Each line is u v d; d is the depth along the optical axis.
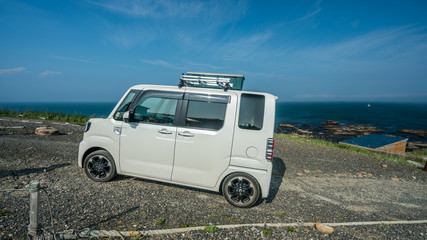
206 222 3.24
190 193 4.27
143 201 3.76
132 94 4.39
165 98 4.18
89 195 3.79
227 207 3.81
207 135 3.87
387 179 6.62
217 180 3.86
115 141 4.30
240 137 3.76
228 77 4.34
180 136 3.98
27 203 3.28
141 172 4.20
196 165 3.92
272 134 3.69
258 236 2.96
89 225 2.87
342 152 10.20
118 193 3.98
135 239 2.63
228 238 2.85
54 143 7.57
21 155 5.85
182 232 2.89
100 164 4.43
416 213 4.27
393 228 3.49
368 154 10.61
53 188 3.96
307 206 4.20
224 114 3.87
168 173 4.05
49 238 2.38
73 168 5.17
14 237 2.43
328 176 6.43
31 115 14.76
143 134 4.16
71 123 13.51
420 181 6.66
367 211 4.20
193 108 4.02
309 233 3.14
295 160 8.02
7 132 8.77
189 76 4.18
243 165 3.74
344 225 3.47
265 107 3.80
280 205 4.12
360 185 5.83
